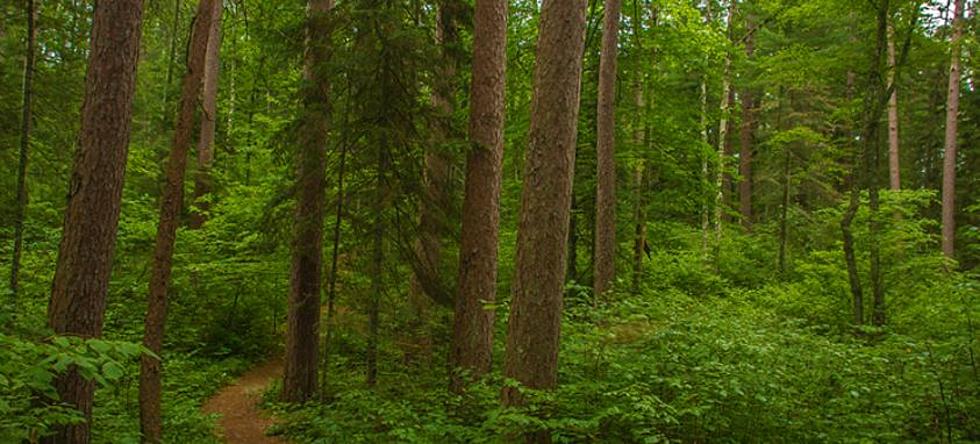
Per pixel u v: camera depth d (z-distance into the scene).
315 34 9.12
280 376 11.90
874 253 10.13
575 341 6.86
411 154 9.24
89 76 5.79
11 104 8.49
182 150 6.83
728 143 23.06
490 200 8.62
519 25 14.76
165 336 11.67
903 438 5.65
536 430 5.39
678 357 6.37
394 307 9.68
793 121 21.69
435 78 9.11
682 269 15.55
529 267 6.03
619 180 14.77
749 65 19.05
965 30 13.16
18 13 8.72
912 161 25.11
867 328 7.28
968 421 5.63
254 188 13.02
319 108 8.94
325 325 9.34
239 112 21.72
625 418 5.53
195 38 6.89
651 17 14.52
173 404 8.79
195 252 13.02
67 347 3.29
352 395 8.26
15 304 7.27
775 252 19.84
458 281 8.70
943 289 8.45
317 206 9.44
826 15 11.76
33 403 5.20
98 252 5.71
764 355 6.39
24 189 8.42
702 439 5.65
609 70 11.50
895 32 10.73
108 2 5.80
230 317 13.39
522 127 13.55
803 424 5.78
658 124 14.12
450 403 7.27
